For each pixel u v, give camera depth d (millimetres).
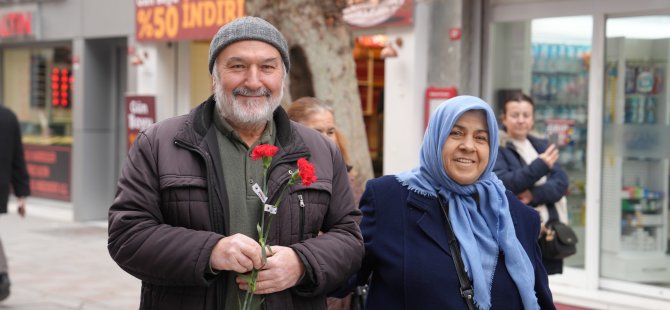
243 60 2688
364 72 8547
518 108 5301
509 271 2982
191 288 2666
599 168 7082
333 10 4926
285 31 4902
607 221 7129
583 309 6934
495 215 3043
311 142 2896
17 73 13766
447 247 2986
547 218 5102
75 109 11977
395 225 3062
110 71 12094
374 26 7844
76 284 7980
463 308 2916
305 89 4949
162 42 10438
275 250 2627
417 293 2951
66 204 12805
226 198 2678
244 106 2695
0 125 7004
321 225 2875
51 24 12242
